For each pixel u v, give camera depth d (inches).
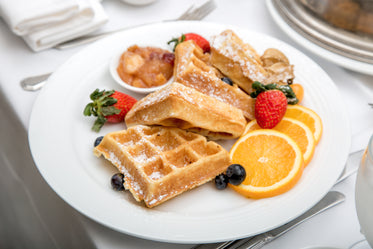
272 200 25.3
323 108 28.8
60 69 29.7
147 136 27.2
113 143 26.5
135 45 30.5
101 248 24.7
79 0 31.8
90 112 27.7
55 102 28.5
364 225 22.4
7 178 31.4
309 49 31.0
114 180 25.4
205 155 26.9
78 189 25.4
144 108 27.2
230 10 34.3
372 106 29.2
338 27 30.5
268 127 27.6
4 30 32.3
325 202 25.5
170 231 24.3
